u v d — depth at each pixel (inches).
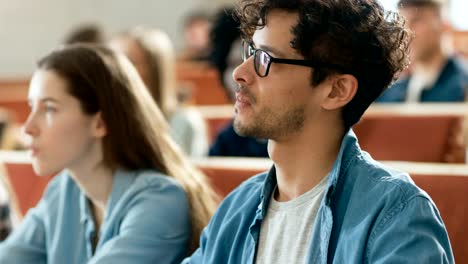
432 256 53.2
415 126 143.6
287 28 58.7
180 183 84.9
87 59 83.0
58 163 82.2
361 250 55.1
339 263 56.4
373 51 59.6
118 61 85.2
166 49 145.3
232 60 137.3
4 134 182.9
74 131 81.9
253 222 63.4
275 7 59.2
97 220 87.7
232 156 129.2
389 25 60.5
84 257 86.4
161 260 80.0
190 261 70.5
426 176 80.4
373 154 145.3
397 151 143.8
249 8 61.2
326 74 59.0
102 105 82.8
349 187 59.1
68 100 81.4
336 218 58.5
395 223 54.7
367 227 55.4
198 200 85.2
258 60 59.5
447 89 181.9
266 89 59.2
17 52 390.6
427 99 183.6
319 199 60.5
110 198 83.3
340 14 58.6
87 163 84.1
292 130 59.7
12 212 104.7
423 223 54.5
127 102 84.1
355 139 61.2
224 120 171.9
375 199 56.6
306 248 59.5
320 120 60.2
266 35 59.4
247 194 68.3
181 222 82.5
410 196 55.6
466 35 291.9
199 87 247.4
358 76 59.6
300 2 58.5
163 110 144.5
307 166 60.9
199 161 100.4
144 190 82.6
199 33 316.8
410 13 180.5
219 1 379.2
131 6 401.1
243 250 64.3
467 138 140.5
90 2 400.5
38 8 393.4
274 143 60.9
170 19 395.2
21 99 262.2
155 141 85.7
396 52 60.9
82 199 87.6
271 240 62.1
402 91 187.6
